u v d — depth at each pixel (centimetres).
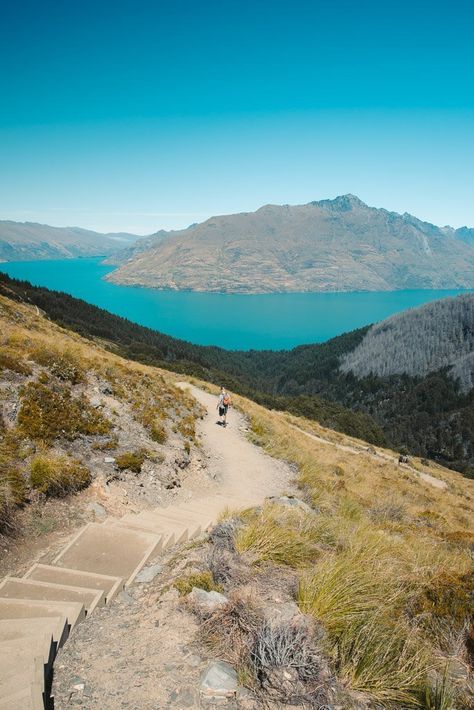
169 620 424
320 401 10300
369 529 812
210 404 2588
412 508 1667
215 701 319
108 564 581
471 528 1853
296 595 466
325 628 407
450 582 537
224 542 596
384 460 4019
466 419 17462
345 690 348
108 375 1606
